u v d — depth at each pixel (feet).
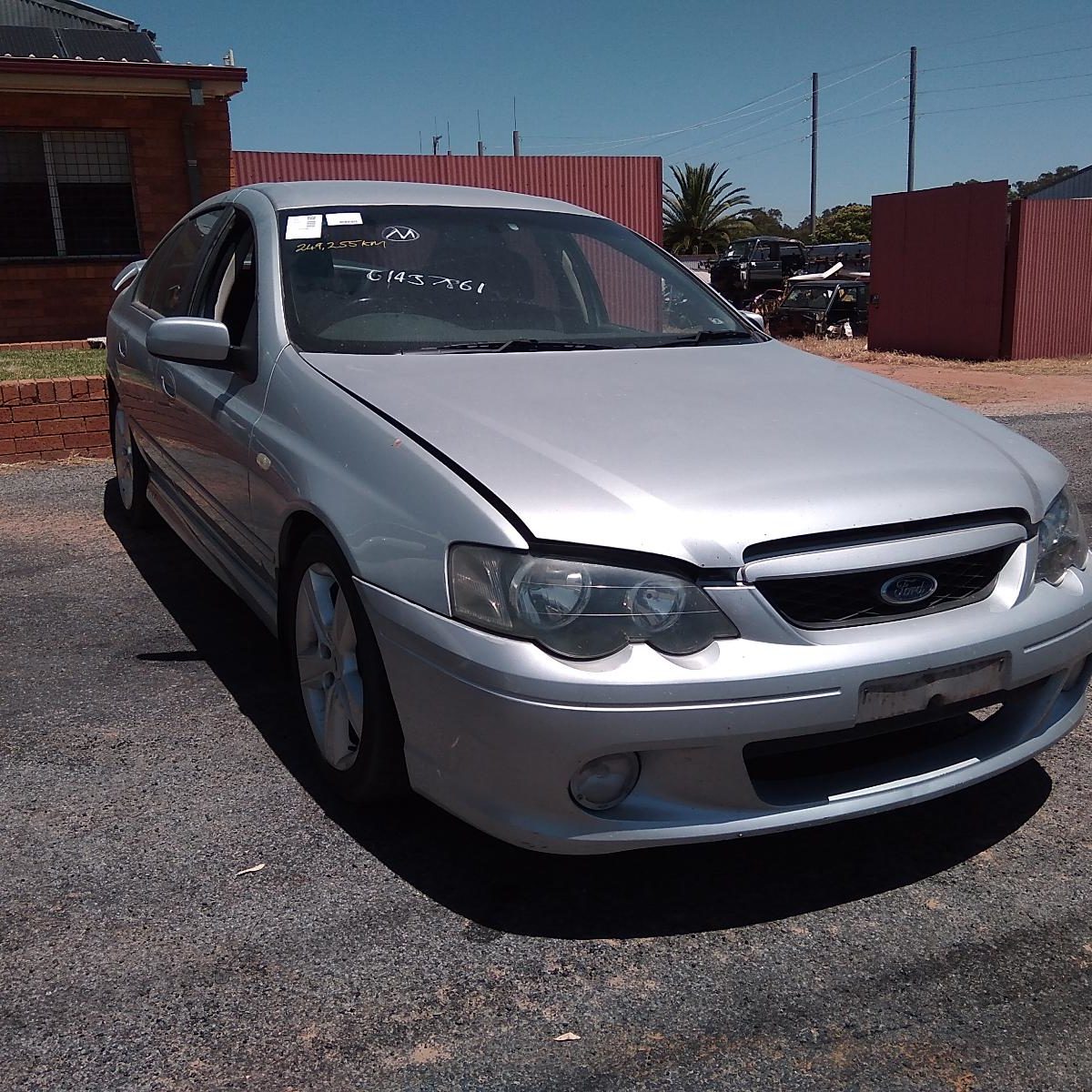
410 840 8.97
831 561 7.57
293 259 11.46
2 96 39.32
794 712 7.33
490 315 11.50
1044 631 8.34
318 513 8.84
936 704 7.89
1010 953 7.70
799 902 8.29
